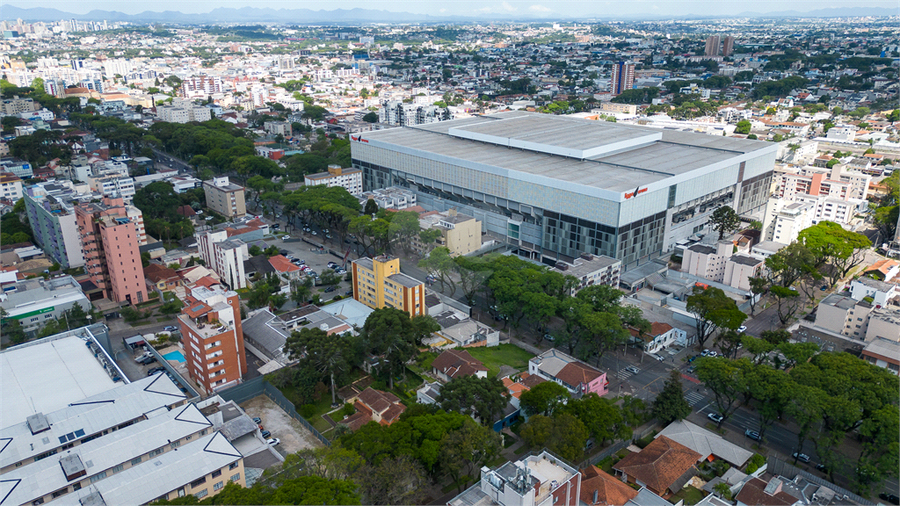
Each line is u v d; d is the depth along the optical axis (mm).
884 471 147500
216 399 179375
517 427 177875
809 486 153250
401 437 149000
